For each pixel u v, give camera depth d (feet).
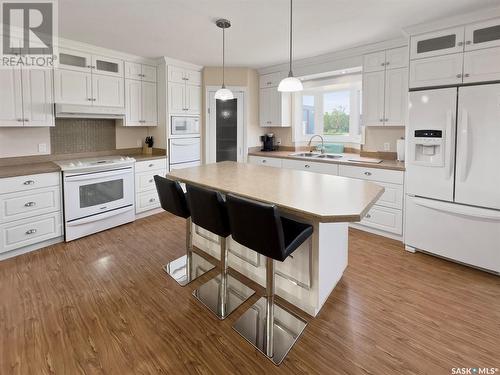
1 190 9.57
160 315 7.09
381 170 11.60
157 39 11.66
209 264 9.62
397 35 11.21
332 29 10.56
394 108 12.05
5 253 9.90
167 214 15.28
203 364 5.66
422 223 10.16
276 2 8.43
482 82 8.66
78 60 12.28
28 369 5.48
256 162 16.75
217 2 8.45
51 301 7.61
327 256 7.34
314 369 5.56
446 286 8.32
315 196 6.50
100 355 5.84
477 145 8.76
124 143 15.39
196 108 16.42
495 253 8.72
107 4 8.57
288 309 7.33
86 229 11.96
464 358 5.76
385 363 5.67
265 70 16.80
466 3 8.36
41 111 11.16
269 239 5.65
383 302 7.59
